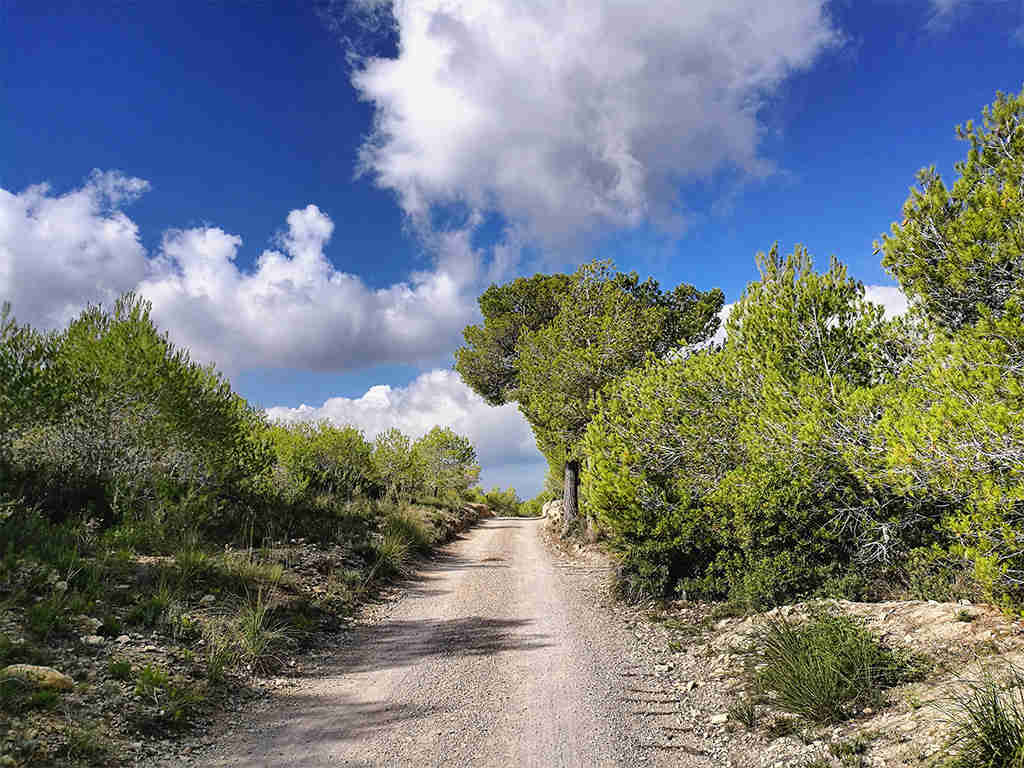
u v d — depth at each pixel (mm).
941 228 9516
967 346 7918
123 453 12289
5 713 4730
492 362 28297
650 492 12477
